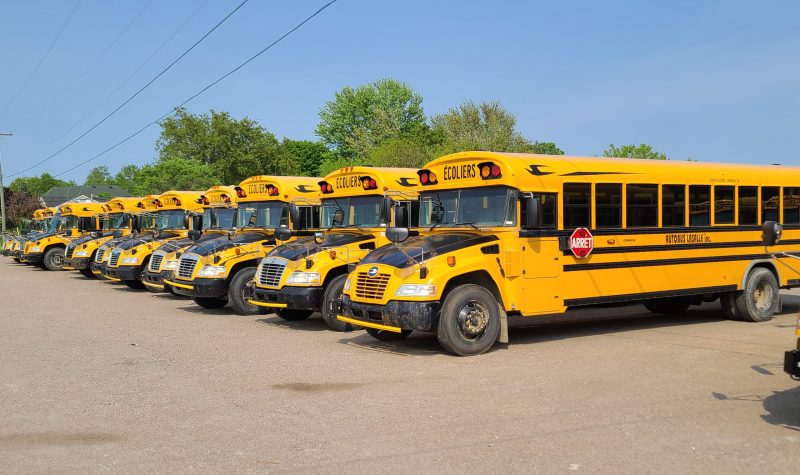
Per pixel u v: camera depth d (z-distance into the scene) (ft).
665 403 21.06
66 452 17.17
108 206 81.61
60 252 88.22
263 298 38.06
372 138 175.63
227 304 49.01
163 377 25.55
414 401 21.65
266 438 18.15
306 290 35.99
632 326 37.50
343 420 19.69
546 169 30.58
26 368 27.30
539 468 15.66
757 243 38.04
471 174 30.94
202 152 208.03
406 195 34.04
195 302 49.19
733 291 37.73
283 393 22.95
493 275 29.58
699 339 32.73
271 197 45.21
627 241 33.04
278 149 194.18
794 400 21.34
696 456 16.39
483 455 16.56
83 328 38.11
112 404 21.71
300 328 38.09
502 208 29.89
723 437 17.80
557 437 17.87
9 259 119.55
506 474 15.31
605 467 15.69
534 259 30.12
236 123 190.49
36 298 54.44
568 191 31.22
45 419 20.10
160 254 50.75
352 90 208.33
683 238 35.12
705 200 36.11
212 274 43.06
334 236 38.06
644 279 33.63
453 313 28.45
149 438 18.26
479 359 28.22
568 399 21.58
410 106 206.28
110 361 28.63
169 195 63.00
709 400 21.36
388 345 32.14
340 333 36.11
